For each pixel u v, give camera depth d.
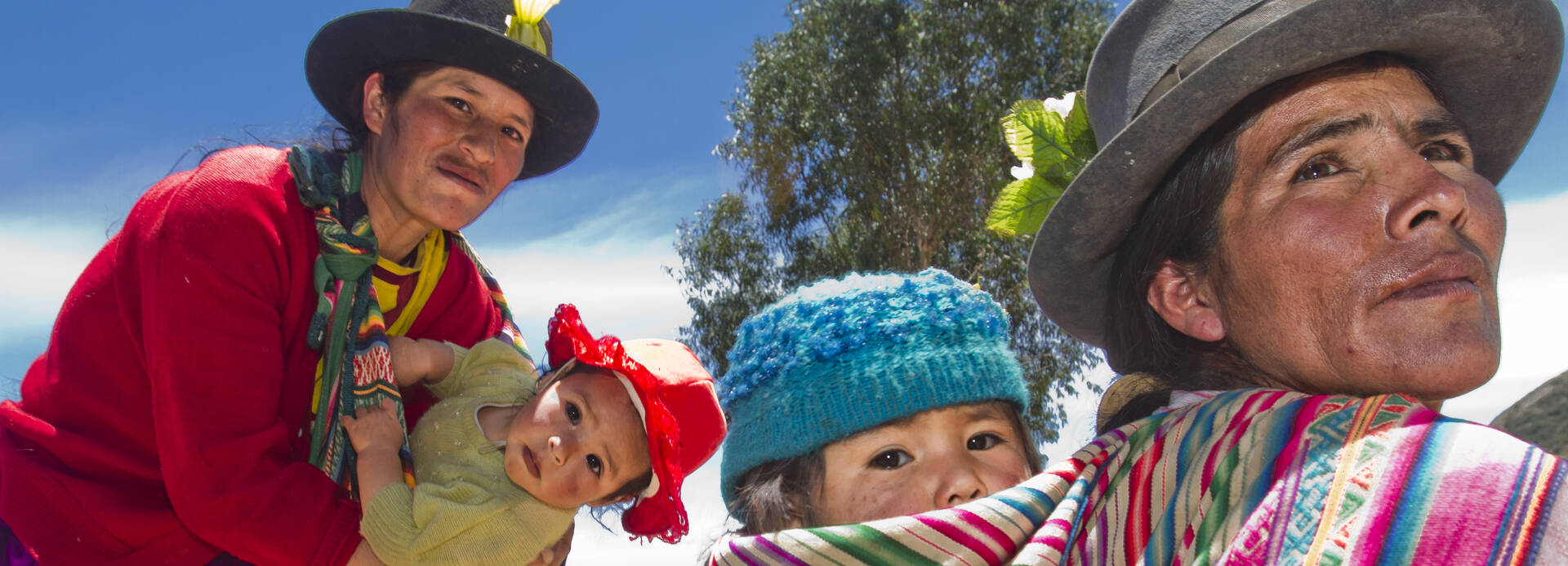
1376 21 1.25
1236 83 1.26
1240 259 1.29
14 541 1.97
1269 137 1.29
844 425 1.49
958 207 16.61
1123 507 1.16
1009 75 16.75
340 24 2.21
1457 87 1.45
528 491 2.04
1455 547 0.92
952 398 1.50
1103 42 1.52
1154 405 1.41
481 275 2.58
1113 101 1.49
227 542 1.83
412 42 2.21
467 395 2.19
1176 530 1.09
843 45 17.47
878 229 17.28
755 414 1.61
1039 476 1.25
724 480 1.72
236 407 1.83
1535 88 1.49
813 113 17.30
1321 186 1.25
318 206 2.05
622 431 2.10
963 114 16.50
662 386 2.28
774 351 1.63
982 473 1.48
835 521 1.51
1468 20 1.30
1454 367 1.12
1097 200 1.43
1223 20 1.33
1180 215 1.36
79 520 1.93
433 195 2.17
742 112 18.45
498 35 2.21
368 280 2.12
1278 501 1.02
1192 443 1.16
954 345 1.55
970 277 16.22
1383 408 1.08
